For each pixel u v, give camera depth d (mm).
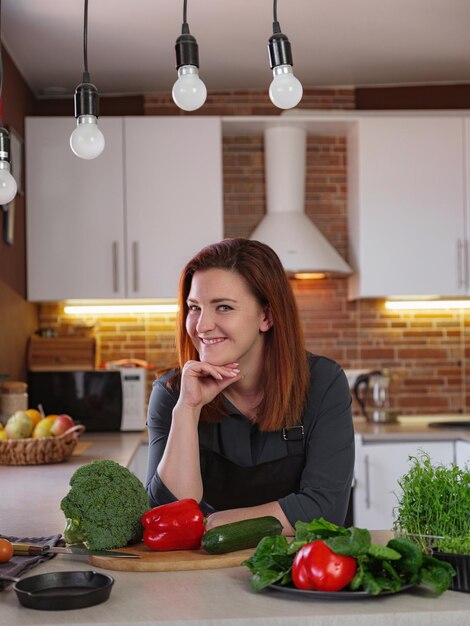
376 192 4820
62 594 1392
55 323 5125
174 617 1316
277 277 2004
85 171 4738
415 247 4820
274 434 2057
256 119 4805
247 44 4355
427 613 1329
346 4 3875
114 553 1654
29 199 4719
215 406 2053
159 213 4750
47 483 2959
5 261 4191
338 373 2098
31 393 4676
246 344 1961
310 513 1902
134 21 3996
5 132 2115
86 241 4734
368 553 1397
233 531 1664
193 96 1944
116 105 5145
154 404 2129
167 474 1945
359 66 4789
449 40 4387
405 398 5191
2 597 1439
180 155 4766
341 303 5199
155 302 5090
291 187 4957
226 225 5160
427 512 1577
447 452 4352
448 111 4957
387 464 4332
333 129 5031
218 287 1936
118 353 5137
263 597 1416
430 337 5207
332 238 5191
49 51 4375
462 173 4836
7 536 1937
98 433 4699
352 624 1316
